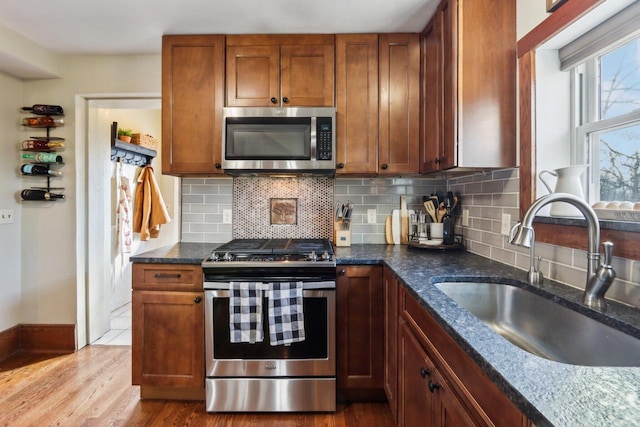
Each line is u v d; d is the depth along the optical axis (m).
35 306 2.58
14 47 2.15
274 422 1.81
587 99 1.41
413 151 2.13
